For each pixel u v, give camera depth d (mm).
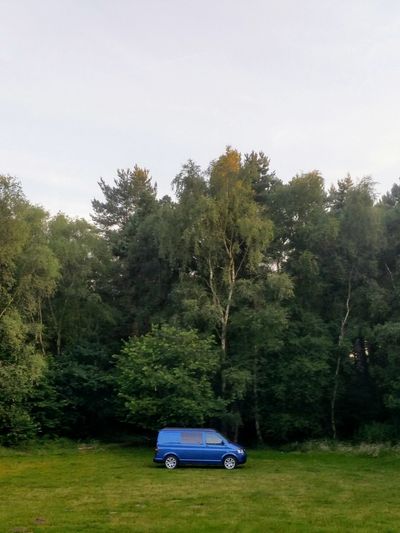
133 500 16062
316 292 38812
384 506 15141
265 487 18781
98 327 44188
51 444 34969
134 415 32344
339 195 44406
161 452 24625
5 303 35906
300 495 17078
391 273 38344
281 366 35688
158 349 32812
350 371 37188
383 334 33062
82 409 40188
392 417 35094
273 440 37594
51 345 43750
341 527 12289
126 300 45250
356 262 38156
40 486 19094
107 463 26672
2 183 35094
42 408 37250
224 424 35250
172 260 37000
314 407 36406
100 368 40938
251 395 36750
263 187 43562
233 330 37125
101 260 46719
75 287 42875
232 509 14617
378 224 37094
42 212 38250
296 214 40281
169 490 18047
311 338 35406
